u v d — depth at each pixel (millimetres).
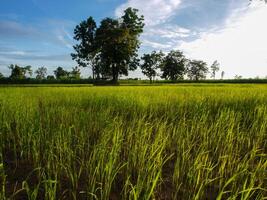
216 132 5062
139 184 2688
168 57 100938
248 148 4480
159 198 2959
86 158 3973
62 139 4281
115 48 52031
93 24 56094
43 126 5551
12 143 4859
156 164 3121
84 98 10352
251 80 71062
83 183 3246
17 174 3486
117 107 8141
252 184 2670
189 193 3023
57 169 3348
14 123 6090
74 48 57469
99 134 5109
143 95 11594
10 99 8930
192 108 7727
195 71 117062
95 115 6363
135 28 53219
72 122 5949
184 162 3744
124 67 53719
